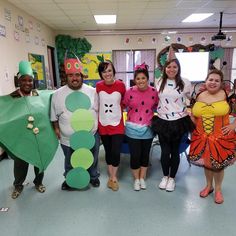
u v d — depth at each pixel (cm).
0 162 325
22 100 214
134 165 238
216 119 197
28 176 277
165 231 180
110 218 196
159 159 328
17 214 204
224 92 199
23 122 210
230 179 265
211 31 782
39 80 565
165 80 220
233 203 215
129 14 557
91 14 544
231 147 199
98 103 228
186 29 779
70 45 749
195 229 182
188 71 653
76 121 222
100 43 791
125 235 176
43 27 627
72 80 216
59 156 341
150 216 198
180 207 210
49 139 220
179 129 214
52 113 224
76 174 234
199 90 219
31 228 186
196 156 210
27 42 500
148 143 234
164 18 614
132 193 235
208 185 226
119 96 224
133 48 798
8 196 234
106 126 227
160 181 261
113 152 232
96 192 238
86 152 230
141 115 228
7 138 207
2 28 379
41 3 435
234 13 568
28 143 212
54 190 244
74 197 230
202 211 204
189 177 270
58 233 180
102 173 283
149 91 225
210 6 501
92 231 181
